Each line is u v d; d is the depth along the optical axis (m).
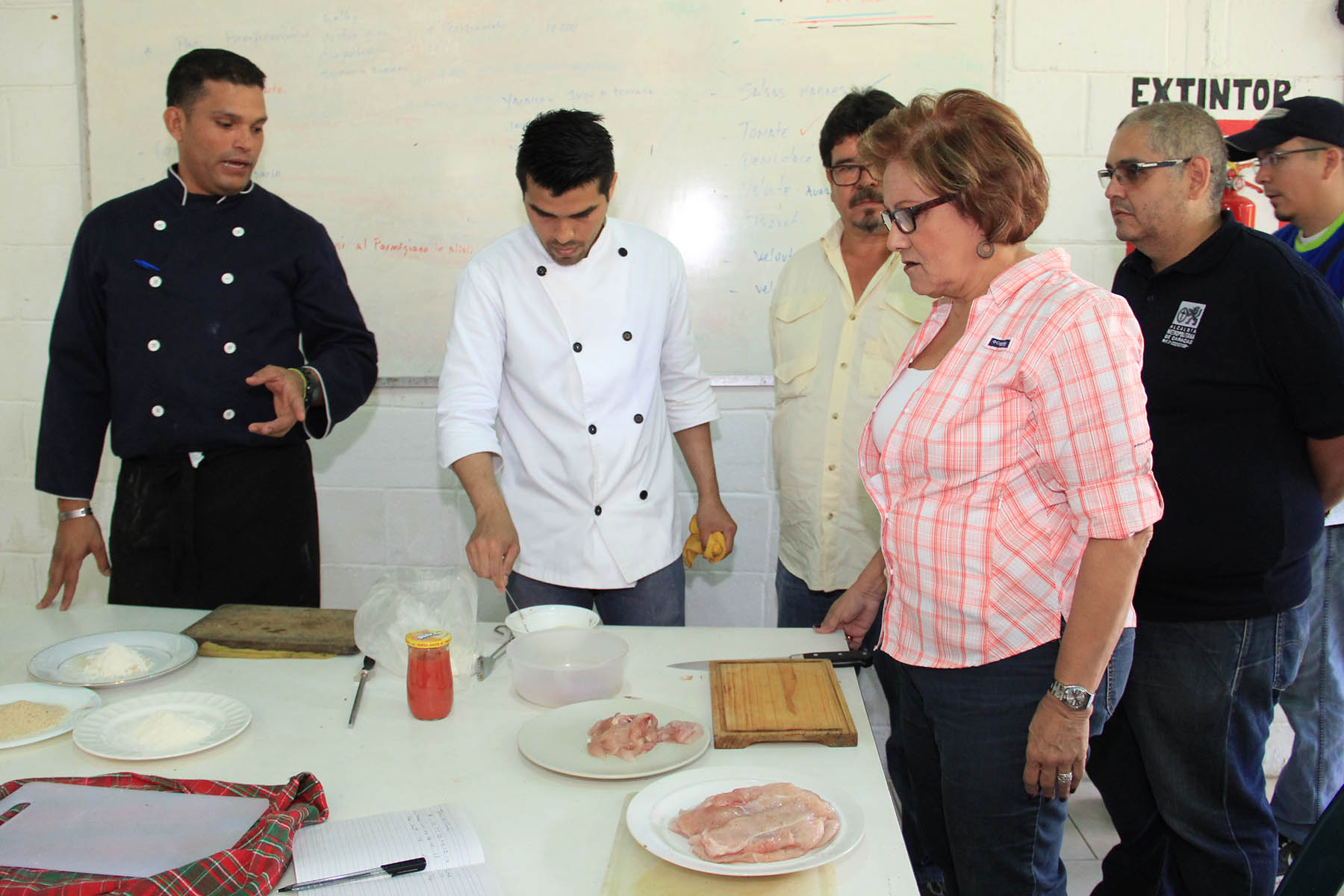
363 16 2.48
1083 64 2.38
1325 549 2.05
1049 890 1.25
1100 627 1.08
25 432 2.69
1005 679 1.18
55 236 2.62
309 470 2.04
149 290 1.88
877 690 2.52
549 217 1.62
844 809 1.00
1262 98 2.38
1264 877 1.64
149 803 1.00
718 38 2.42
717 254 2.50
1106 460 1.05
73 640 1.49
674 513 1.92
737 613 2.62
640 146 2.47
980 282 1.18
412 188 2.53
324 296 1.99
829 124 1.85
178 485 1.88
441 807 1.02
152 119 2.56
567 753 1.14
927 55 2.39
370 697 1.33
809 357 2.00
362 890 0.89
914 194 1.14
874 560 1.55
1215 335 1.57
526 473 1.82
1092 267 2.46
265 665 1.44
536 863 0.94
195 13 2.52
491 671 1.43
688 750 1.15
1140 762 1.78
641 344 1.84
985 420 1.14
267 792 1.03
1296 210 2.02
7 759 1.15
